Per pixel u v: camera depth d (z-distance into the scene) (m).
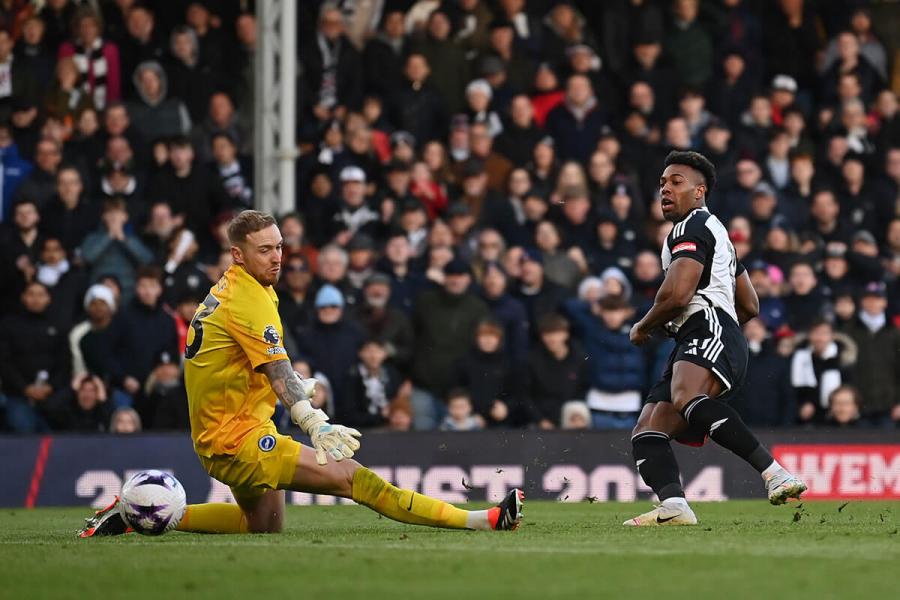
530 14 51.81
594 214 45.62
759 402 41.06
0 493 35.69
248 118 49.00
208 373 20.25
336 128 46.56
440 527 21.42
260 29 41.66
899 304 47.53
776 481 21.59
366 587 14.45
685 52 51.72
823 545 18.69
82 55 47.03
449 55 50.00
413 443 36.72
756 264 43.44
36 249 41.62
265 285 20.50
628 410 40.44
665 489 23.02
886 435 37.41
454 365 40.47
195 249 42.12
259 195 41.75
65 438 36.09
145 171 45.50
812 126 52.91
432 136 49.00
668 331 23.23
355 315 41.31
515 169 47.03
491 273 41.56
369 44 49.62
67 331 39.75
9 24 46.91
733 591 13.96
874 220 49.84
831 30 55.44
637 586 14.38
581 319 41.22
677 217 23.17
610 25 52.34
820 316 42.06
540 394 40.34
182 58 47.72
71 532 23.91
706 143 48.22
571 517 28.06
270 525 21.69
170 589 14.48
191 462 36.34
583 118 49.00
